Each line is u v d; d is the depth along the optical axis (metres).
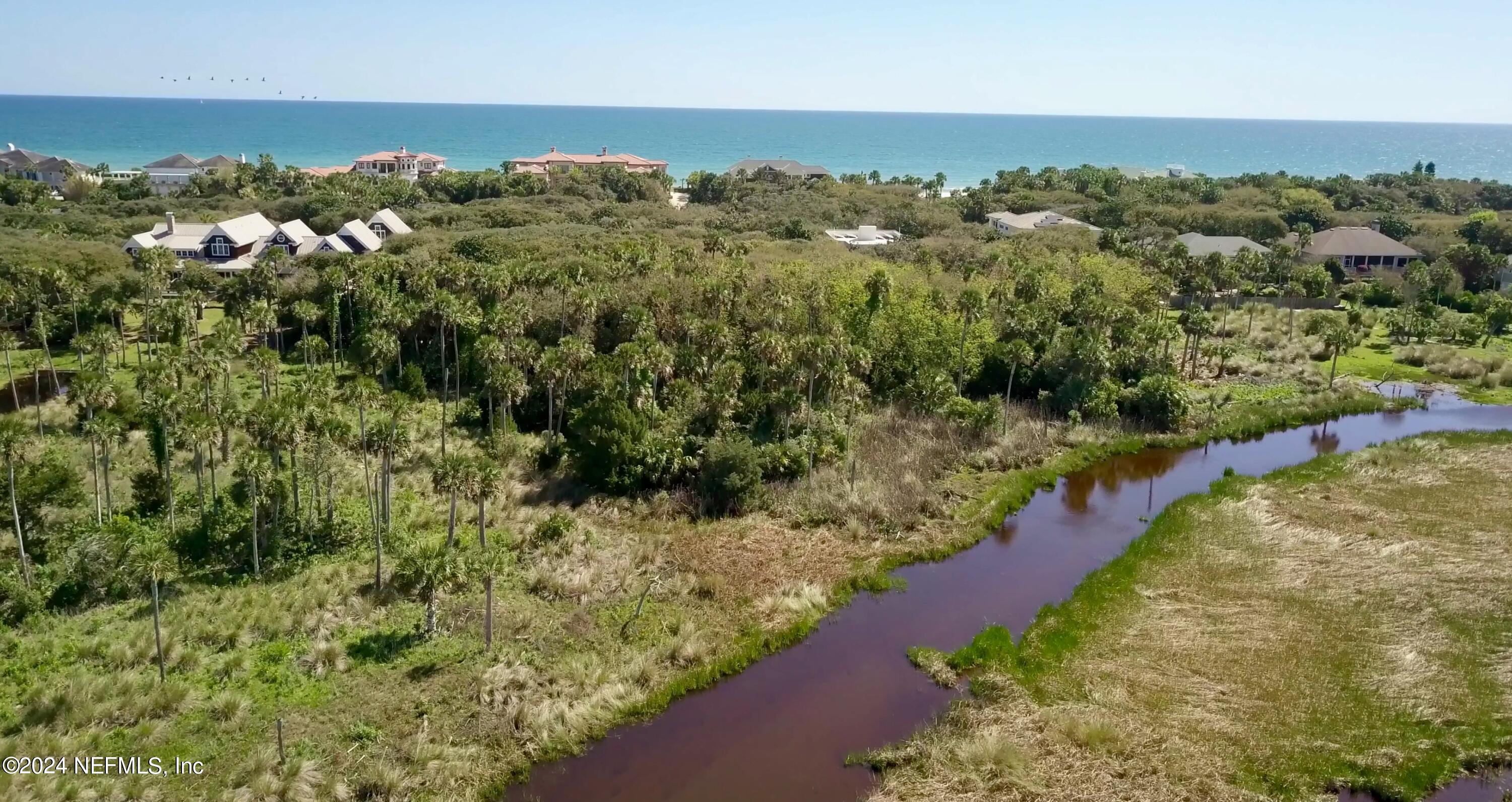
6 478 41.94
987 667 35.62
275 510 43.41
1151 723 31.69
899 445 59.22
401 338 74.94
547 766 30.14
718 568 43.69
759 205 146.50
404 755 29.62
